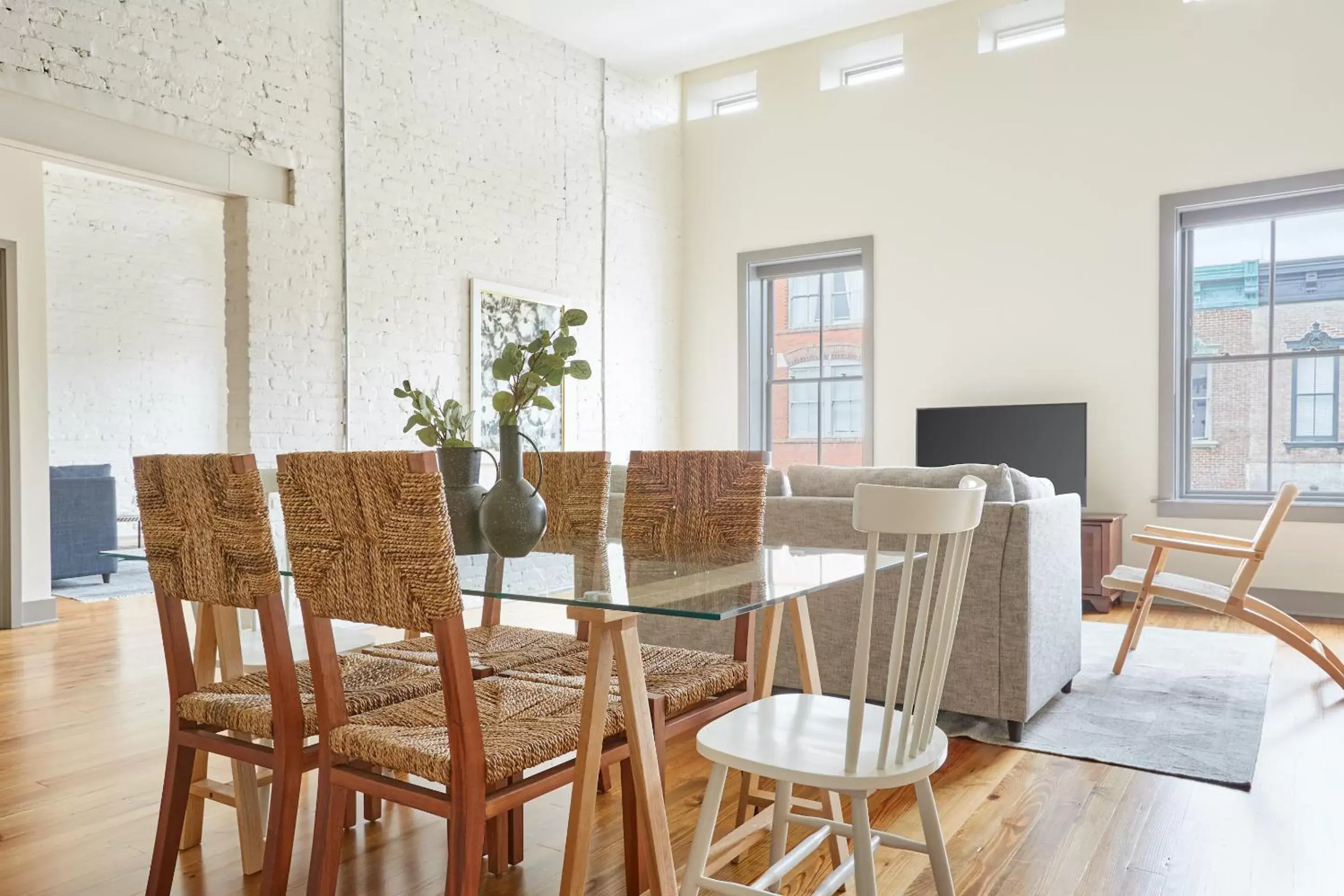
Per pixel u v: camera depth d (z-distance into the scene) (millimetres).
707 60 6914
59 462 7984
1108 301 5805
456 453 2104
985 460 6000
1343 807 2354
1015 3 6078
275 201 4844
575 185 6672
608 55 6793
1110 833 2211
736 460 2408
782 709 1758
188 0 4449
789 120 7082
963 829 2238
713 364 7508
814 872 2016
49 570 4801
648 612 1414
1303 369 5305
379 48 5344
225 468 1626
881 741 1567
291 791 1657
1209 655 4133
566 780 1549
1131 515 5711
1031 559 2910
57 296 7980
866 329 6707
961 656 2971
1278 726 3059
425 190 5605
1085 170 5879
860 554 2074
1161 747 2832
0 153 4395
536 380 2031
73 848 2121
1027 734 2980
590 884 1975
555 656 2184
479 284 5906
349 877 1995
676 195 7602
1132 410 5723
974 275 6281
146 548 1851
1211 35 5477
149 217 8570
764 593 1535
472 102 5910
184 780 1841
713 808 1556
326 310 5055
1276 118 5289
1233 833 2197
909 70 6531
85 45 4066
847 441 6973
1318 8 5176
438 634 1378
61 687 3531
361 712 1771
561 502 2666
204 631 2201
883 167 6648
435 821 2324
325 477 1463
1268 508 5246
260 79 4754
